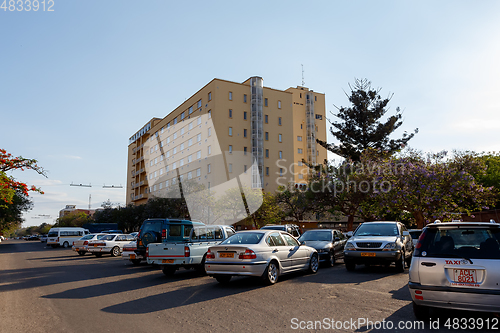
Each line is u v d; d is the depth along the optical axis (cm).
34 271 1445
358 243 1199
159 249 1196
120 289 941
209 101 5331
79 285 1027
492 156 3366
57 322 597
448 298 532
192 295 828
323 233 1516
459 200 2184
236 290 881
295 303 712
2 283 1088
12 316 644
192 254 1184
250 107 5491
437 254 558
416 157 2244
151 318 614
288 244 1091
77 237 3988
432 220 2189
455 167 2125
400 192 2159
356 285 907
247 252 915
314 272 1188
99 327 561
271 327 549
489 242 539
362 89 4300
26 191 1539
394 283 930
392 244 1162
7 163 1465
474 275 523
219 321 588
